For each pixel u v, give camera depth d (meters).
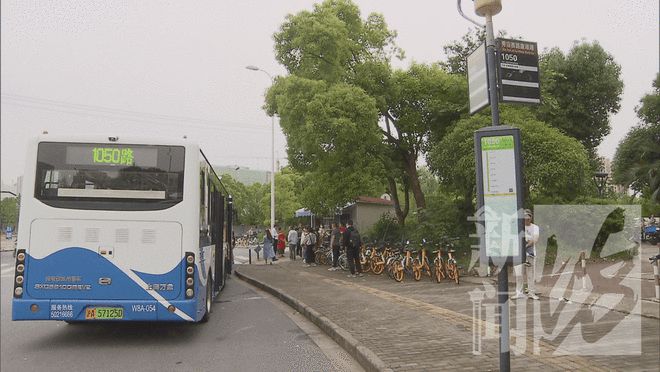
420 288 13.53
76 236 8.15
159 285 8.20
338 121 18.38
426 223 18.02
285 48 21.31
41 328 9.79
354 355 7.28
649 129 26.98
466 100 20.97
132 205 8.29
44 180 8.23
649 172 24.89
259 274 19.59
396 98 21.47
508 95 4.66
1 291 15.56
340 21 20.64
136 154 8.43
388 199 34.69
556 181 17.11
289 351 7.84
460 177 18.50
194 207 8.44
